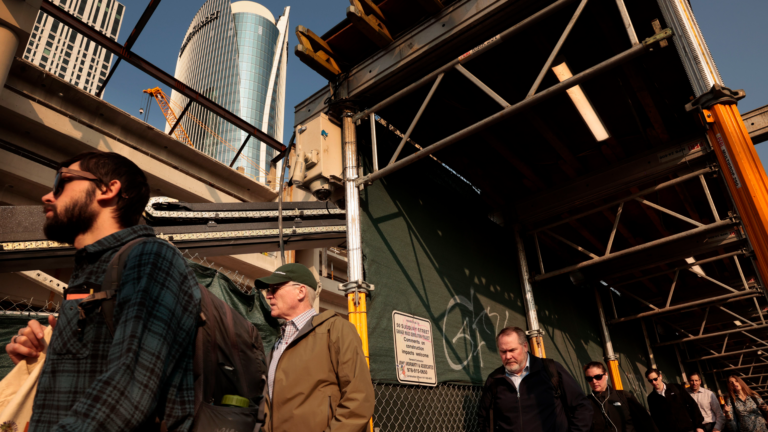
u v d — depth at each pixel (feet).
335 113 16.30
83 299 3.08
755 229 11.06
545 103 18.24
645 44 11.15
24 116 50.01
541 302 24.40
